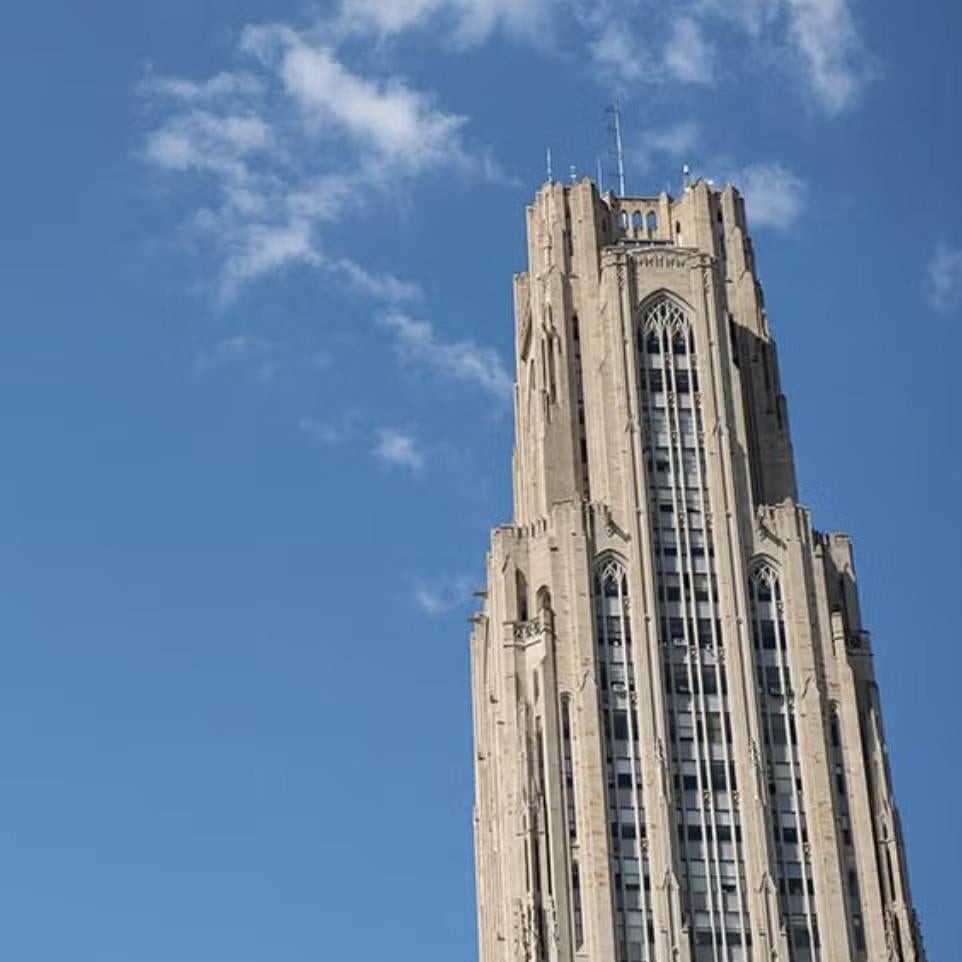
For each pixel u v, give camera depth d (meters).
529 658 197.88
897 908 187.88
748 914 185.88
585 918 185.75
